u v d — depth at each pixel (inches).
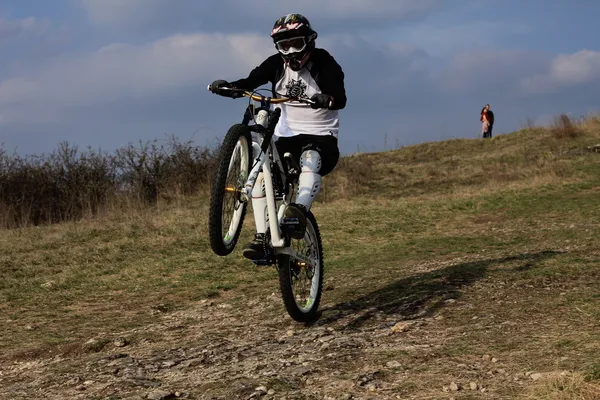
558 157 738.2
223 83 184.9
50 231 508.4
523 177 670.5
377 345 172.4
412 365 152.6
